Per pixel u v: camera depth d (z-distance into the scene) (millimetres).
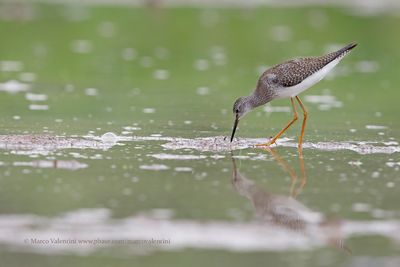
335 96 20281
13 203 10781
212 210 10742
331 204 11094
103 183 11891
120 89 20344
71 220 10148
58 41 26688
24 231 9766
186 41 27391
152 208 10742
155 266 8906
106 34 28266
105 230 9836
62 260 9078
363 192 11672
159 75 22266
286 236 9891
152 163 13180
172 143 14727
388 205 11047
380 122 17125
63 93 19594
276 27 30047
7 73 21859
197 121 16891
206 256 9211
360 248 9547
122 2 34844
